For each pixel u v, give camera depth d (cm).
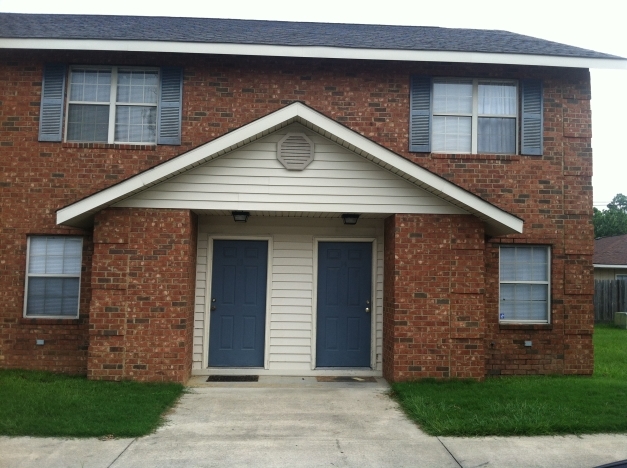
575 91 1060
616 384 896
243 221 970
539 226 1036
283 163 895
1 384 838
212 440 634
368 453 599
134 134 1027
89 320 912
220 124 1021
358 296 1004
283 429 679
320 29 1271
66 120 1019
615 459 586
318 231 1005
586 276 1038
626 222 4662
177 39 996
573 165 1049
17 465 548
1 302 981
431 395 802
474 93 1061
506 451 607
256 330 994
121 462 562
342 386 905
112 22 1220
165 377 873
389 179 905
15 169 998
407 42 1091
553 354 1023
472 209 878
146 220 885
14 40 979
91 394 785
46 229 991
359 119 1036
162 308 880
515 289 1042
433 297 899
